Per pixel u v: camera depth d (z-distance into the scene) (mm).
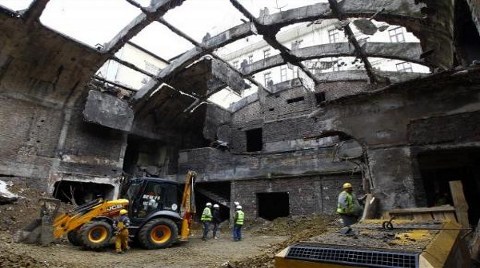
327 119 7656
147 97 16609
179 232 10844
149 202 10164
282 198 21078
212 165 17750
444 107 6262
